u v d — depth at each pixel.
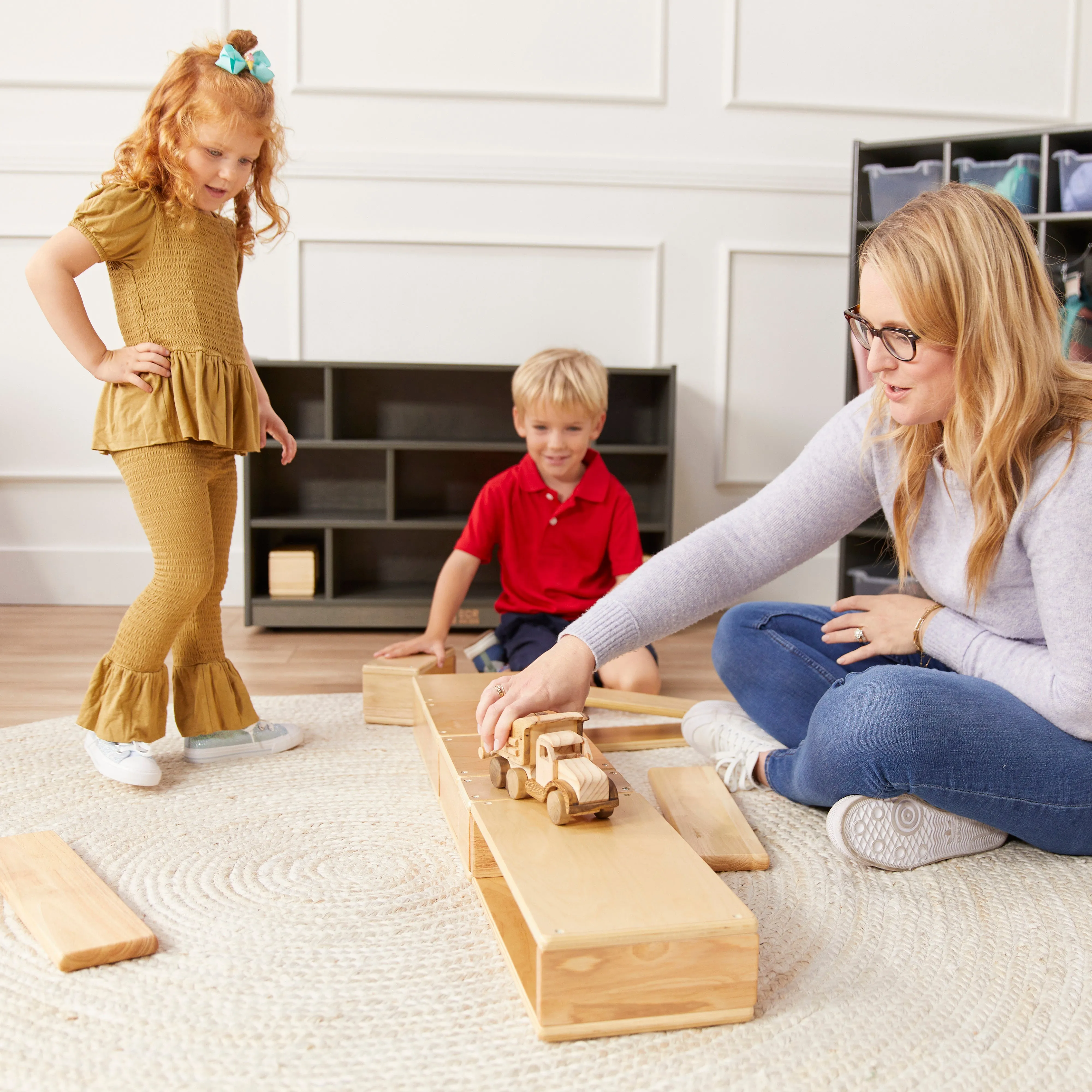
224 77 1.17
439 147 2.54
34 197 2.43
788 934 0.86
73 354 1.20
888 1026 0.73
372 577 2.58
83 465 2.51
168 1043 0.70
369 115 2.52
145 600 1.24
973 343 0.85
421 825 1.11
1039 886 0.96
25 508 2.52
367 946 0.84
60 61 2.41
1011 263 0.84
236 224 1.36
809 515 1.06
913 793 0.96
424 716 1.24
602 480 1.89
